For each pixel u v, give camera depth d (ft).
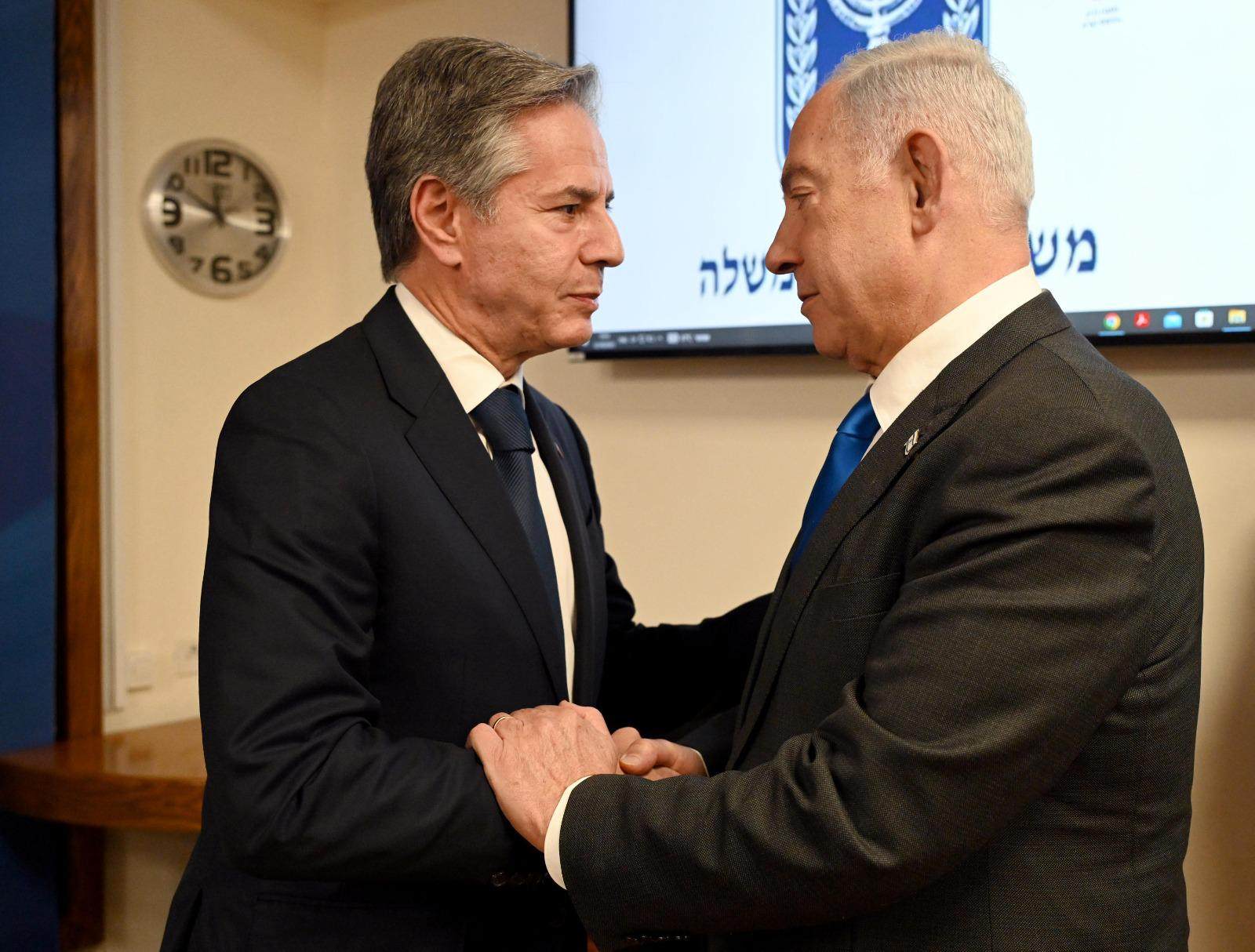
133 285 9.68
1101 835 3.20
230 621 3.42
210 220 10.19
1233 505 6.63
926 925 3.21
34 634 8.63
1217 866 6.68
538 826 3.40
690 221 8.57
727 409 8.78
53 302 8.64
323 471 3.60
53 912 8.95
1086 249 6.91
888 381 3.66
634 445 9.33
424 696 3.77
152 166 9.78
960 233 3.50
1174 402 6.84
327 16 11.04
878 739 2.99
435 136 3.92
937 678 2.98
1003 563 2.99
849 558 3.46
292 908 3.66
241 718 3.29
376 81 10.73
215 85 10.24
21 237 8.44
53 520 8.71
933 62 3.55
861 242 3.58
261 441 3.67
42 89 8.52
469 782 3.47
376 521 3.68
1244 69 6.32
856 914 3.14
